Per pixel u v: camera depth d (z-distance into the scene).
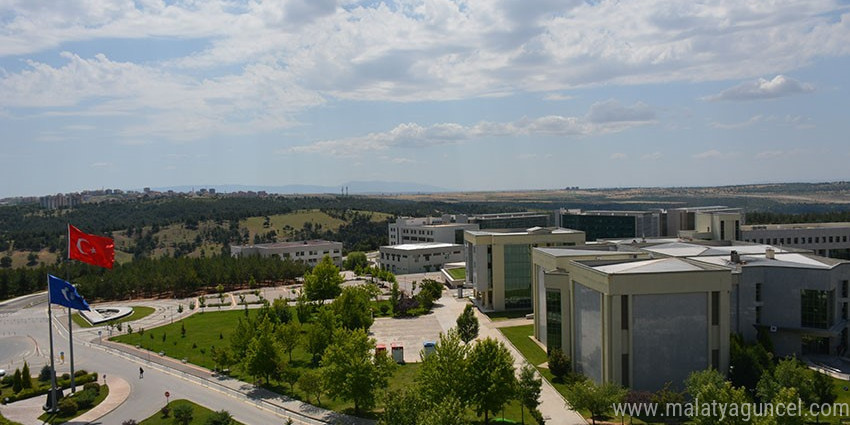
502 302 132.50
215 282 182.50
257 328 95.31
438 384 62.19
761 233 156.25
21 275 183.25
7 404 78.19
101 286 169.12
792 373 63.81
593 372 74.81
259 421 68.25
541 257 99.00
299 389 80.75
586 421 65.38
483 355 63.69
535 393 64.12
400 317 130.12
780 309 89.06
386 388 78.06
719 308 69.81
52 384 74.19
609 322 69.19
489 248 134.75
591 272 73.88
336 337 78.06
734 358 69.88
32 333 126.69
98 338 119.81
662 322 69.56
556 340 87.25
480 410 62.75
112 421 70.25
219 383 85.12
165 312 149.12
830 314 87.00
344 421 68.06
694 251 105.88
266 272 191.62
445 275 182.38
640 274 69.06
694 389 61.75
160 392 81.12
